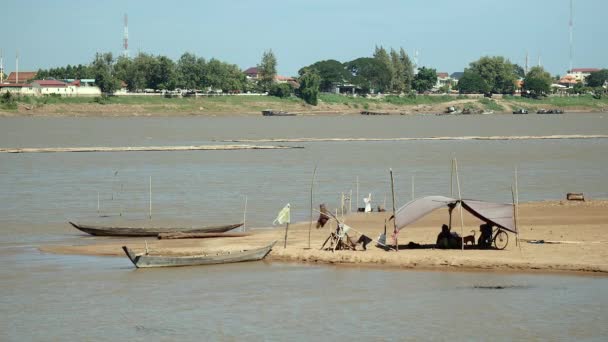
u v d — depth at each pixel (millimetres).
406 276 158750
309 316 134625
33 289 150375
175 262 168000
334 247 177750
